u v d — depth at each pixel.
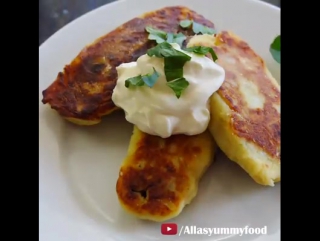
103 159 0.17
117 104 0.16
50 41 0.19
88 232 0.15
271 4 0.22
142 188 0.15
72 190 0.16
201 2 0.21
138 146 0.16
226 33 0.19
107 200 0.16
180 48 0.17
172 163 0.16
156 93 0.15
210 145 0.16
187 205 0.16
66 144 0.17
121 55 0.18
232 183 0.17
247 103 0.17
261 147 0.16
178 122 0.16
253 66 0.18
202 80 0.16
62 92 0.18
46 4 0.23
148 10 0.21
